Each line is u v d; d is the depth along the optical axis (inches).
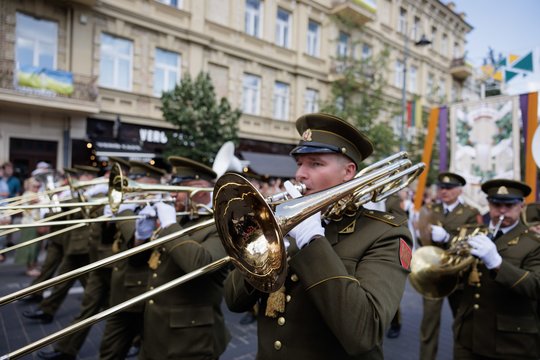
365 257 58.6
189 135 438.3
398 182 70.6
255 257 52.9
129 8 456.8
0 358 47.6
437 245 150.3
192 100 436.8
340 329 49.3
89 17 430.0
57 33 415.5
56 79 397.7
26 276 245.8
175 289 95.4
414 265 120.6
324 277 51.7
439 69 934.4
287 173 572.7
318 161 62.7
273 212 50.5
